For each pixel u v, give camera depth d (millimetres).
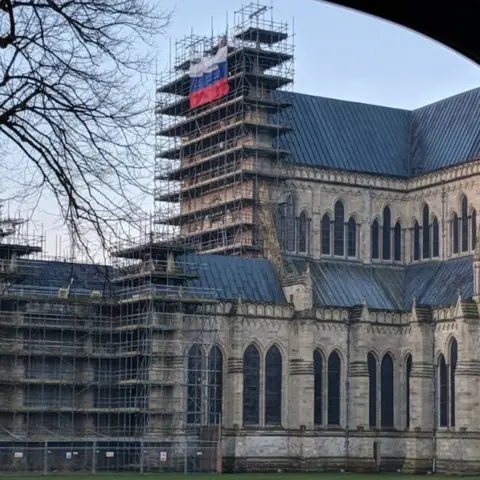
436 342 152125
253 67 163375
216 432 137625
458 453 145250
